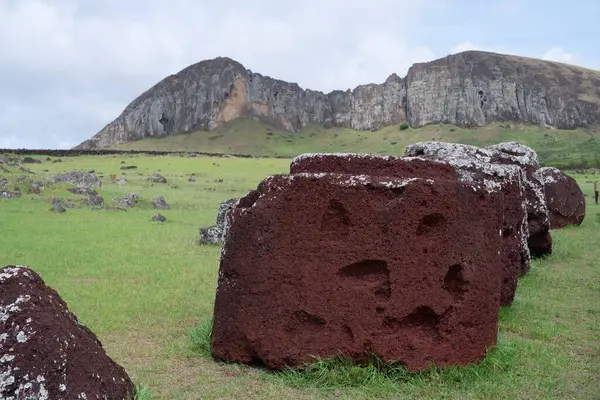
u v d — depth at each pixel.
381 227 6.69
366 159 7.22
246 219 6.94
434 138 169.38
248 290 6.89
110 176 45.28
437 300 6.70
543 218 15.27
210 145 178.12
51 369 4.35
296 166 7.46
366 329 6.65
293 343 6.72
